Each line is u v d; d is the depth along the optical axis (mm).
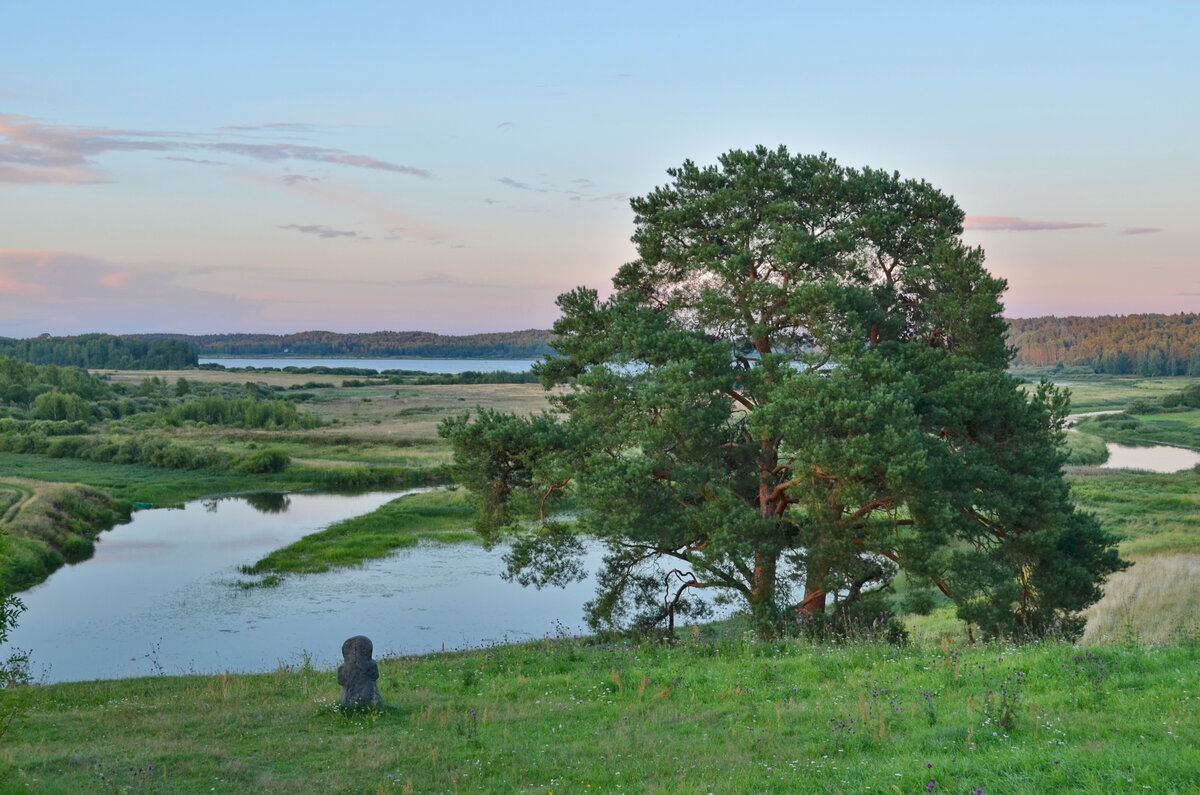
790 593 28047
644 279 30719
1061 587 24516
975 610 23328
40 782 11156
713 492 25922
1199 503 60938
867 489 22969
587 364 29484
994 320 27172
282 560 51219
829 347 25781
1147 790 8570
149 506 73188
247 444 104188
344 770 12289
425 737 14156
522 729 14422
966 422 25516
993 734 11047
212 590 44500
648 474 25094
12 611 14055
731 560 25609
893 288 29047
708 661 18938
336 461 97500
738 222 27297
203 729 15125
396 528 60438
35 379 163500
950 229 29266
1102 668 13617
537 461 26047
